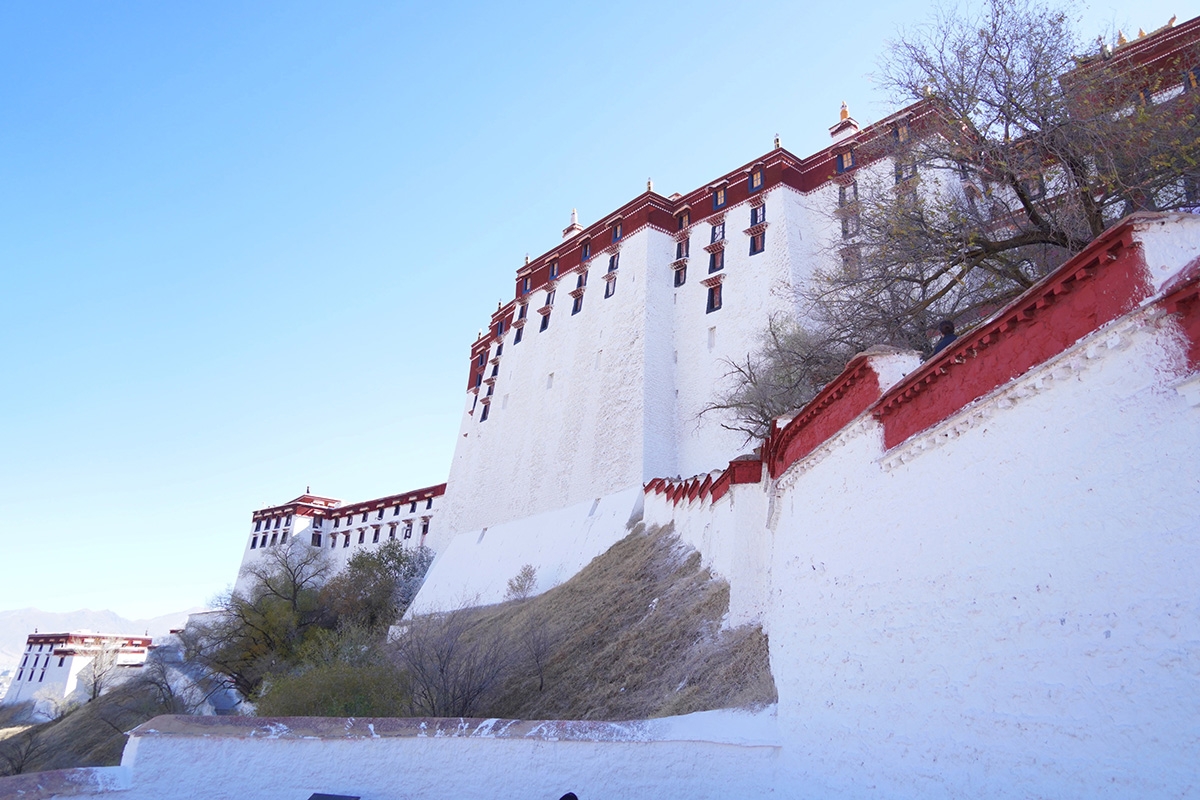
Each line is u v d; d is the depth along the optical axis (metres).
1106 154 11.86
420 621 27.28
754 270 36.84
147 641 80.12
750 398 23.67
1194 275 4.18
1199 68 16.05
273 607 40.44
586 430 39.91
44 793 7.71
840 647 7.77
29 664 77.56
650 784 8.84
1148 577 4.29
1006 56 12.88
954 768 5.66
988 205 13.76
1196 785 3.82
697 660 14.06
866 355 7.96
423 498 62.78
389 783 8.91
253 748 8.74
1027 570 5.23
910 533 6.76
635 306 40.47
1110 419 4.73
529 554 38.88
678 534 25.31
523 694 18.73
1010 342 5.77
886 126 15.90
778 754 8.71
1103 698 4.46
